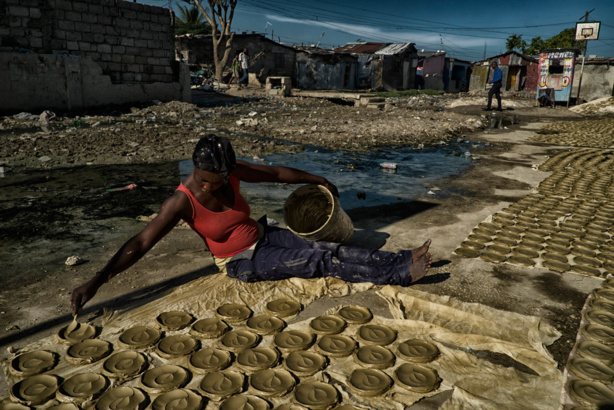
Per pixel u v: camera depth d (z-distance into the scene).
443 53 41.47
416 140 10.17
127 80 13.88
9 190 5.23
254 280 2.96
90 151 7.40
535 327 2.50
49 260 3.38
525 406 1.91
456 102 21.69
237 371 2.12
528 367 2.18
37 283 3.03
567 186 5.83
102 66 13.21
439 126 12.20
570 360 2.19
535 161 7.81
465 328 2.51
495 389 2.02
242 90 21.73
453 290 2.97
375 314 2.66
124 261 2.41
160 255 3.52
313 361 2.20
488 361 2.22
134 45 13.87
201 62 27.92
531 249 3.63
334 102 19.92
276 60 29.45
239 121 11.33
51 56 11.66
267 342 2.39
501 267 3.32
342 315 2.60
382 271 2.92
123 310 2.68
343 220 3.32
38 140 8.05
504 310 2.72
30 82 11.43
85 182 5.65
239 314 2.61
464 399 1.95
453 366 2.17
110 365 2.16
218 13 25.97
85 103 12.62
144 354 2.25
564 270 3.24
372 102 18.41
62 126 9.93
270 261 2.91
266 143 8.66
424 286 3.02
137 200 4.93
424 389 1.99
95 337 2.41
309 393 1.98
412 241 3.87
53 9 11.99
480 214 4.67
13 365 2.16
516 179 6.36
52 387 2.01
